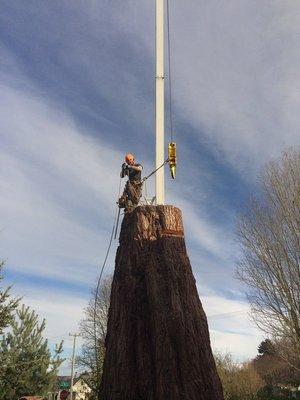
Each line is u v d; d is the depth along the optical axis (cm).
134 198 816
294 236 1716
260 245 1777
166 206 721
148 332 650
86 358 3384
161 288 656
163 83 916
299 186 1745
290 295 1689
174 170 827
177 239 698
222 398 607
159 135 870
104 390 640
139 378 624
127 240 722
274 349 1817
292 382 4312
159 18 965
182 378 592
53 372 2536
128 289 681
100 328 3117
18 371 2261
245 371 4328
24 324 2483
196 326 636
